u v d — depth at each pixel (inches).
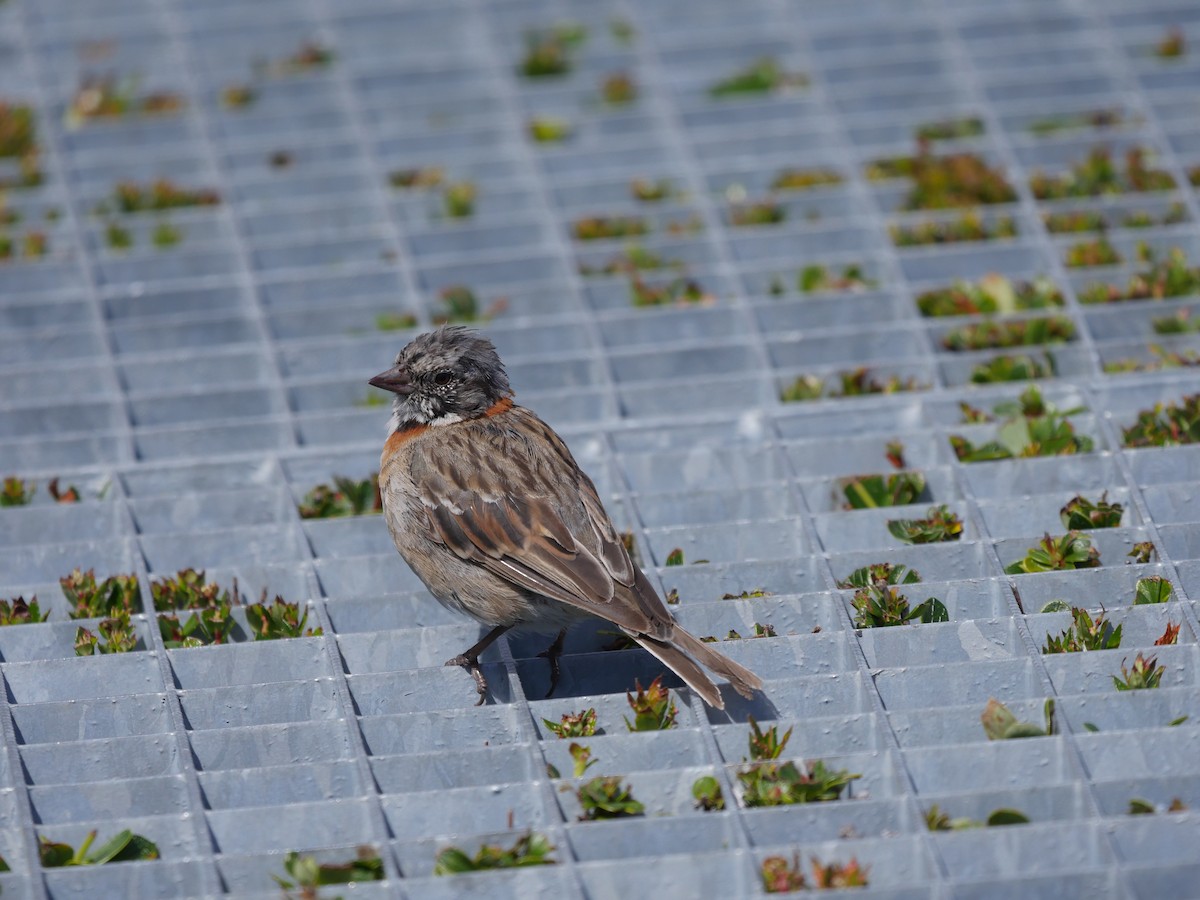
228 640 421.7
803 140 716.0
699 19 823.1
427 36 803.4
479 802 358.3
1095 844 335.6
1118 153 688.4
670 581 433.4
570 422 532.7
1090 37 785.6
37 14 826.2
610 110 751.7
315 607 425.7
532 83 770.8
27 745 375.9
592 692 411.5
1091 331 559.5
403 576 451.2
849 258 617.9
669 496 470.3
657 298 604.7
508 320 602.2
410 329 589.3
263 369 569.0
